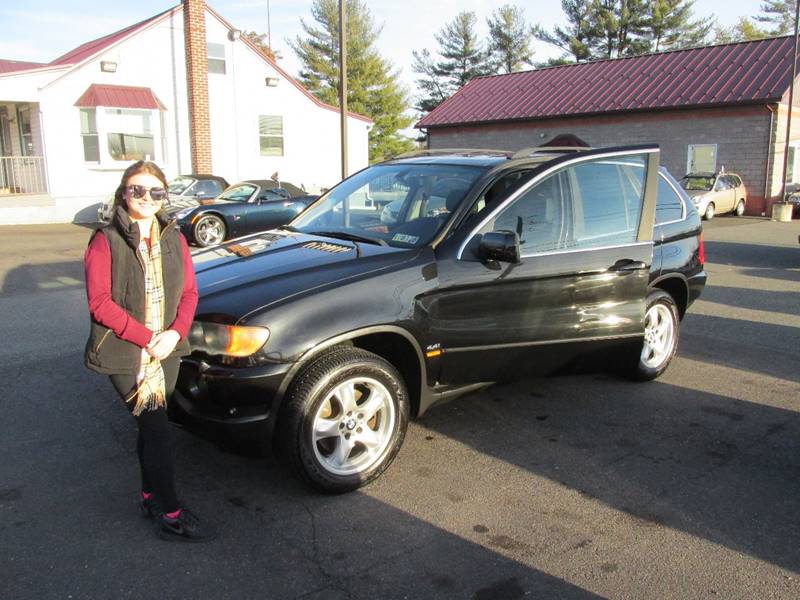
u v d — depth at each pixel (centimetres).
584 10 4966
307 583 296
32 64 2572
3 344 650
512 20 5650
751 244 1495
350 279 376
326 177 2511
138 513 350
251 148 2298
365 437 380
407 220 446
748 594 292
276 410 349
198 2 2064
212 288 378
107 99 1919
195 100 2103
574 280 448
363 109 5131
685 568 310
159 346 299
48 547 318
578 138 2648
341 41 1733
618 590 294
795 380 568
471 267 411
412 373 405
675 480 393
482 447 434
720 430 464
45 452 417
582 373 481
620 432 460
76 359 603
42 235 1595
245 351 341
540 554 320
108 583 293
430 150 560
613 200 479
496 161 465
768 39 2500
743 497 375
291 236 472
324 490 365
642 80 2600
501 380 443
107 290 290
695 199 2062
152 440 314
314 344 352
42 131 1878
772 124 2192
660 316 560
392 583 296
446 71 5806
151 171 291
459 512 356
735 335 711
